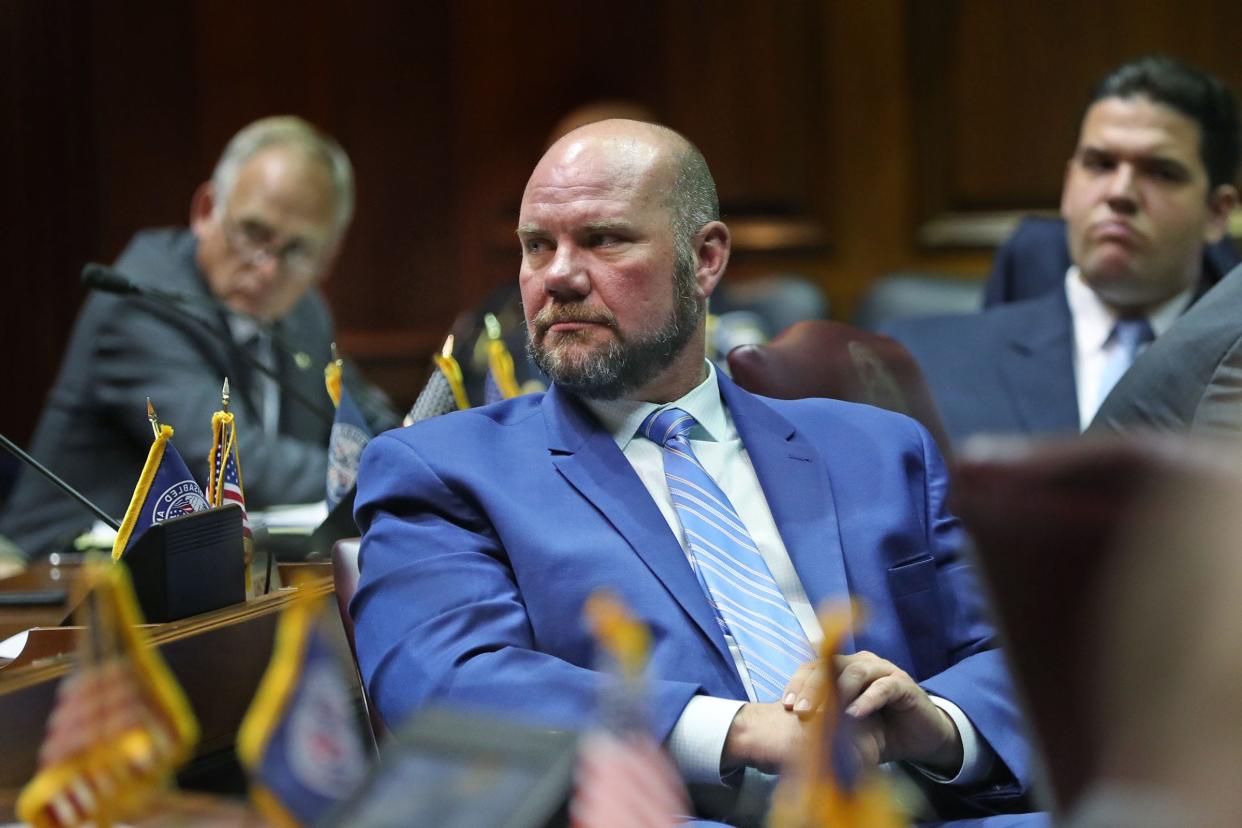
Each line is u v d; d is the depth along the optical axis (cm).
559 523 723
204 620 719
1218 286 852
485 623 693
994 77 2100
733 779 650
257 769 392
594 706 638
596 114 1709
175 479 769
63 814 388
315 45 2216
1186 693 256
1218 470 263
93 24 2184
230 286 1357
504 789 353
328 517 897
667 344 752
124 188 2209
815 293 1730
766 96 2172
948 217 2131
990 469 297
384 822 353
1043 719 291
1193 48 2023
